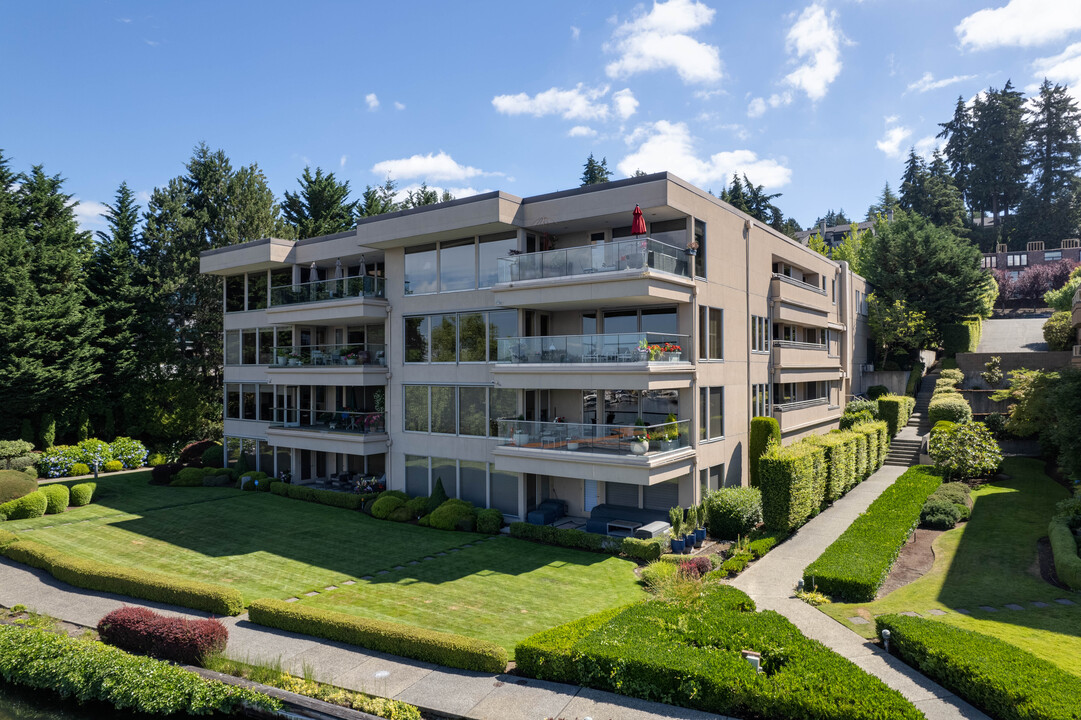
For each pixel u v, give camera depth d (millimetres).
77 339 37219
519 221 23281
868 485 28094
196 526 24141
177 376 42188
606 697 11312
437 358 25891
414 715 10797
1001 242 77562
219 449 35250
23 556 19969
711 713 10664
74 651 13273
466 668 12602
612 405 23812
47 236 38500
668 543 19672
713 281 23516
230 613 15695
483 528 22672
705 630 12492
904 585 16438
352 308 26906
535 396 24328
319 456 32375
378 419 27469
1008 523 20938
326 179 54906
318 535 22703
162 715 11984
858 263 57625
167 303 42312
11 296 35188
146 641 13508
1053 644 12102
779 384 29781
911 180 86375
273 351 31172
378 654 13375
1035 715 9117
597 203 21781
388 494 26047
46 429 37094
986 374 38312
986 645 11359
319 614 14531
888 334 42875
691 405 21828
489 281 24359
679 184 21125
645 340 19734
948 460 26688
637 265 19844
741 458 25609
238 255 32062
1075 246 68000
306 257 30781
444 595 16547
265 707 11445
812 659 11086
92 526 24266
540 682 11984
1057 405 20641
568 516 24547
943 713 10086
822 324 34625
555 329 24766
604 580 17453
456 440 25219
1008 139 81750
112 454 37031
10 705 13062
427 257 26203
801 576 17391
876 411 36750
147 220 43000
